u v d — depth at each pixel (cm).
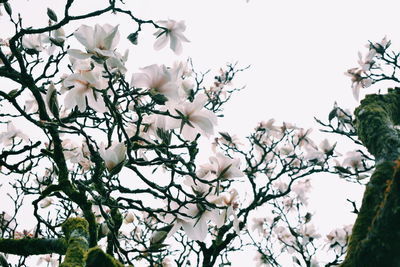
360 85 486
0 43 468
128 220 491
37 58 421
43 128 392
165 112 359
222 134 469
